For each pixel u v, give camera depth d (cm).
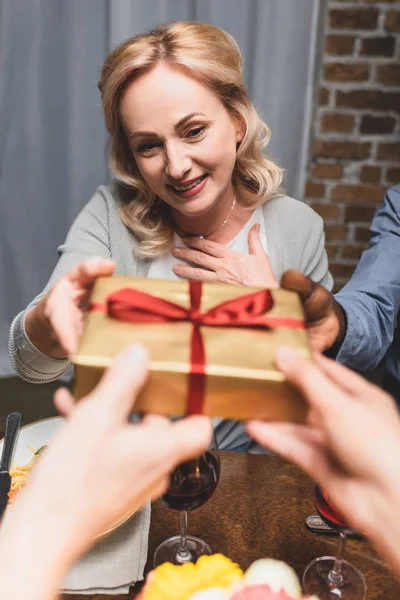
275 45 205
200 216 118
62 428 39
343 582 74
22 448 93
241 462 95
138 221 120
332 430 42
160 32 101
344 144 225
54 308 67
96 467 38
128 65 96
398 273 114
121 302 58
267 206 128
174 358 51
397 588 74
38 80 213
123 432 40
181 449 42
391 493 39
